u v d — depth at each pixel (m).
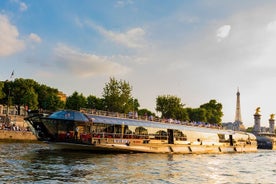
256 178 31.64
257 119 159.25
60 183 22.25
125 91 94.19
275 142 134.38
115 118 49.44
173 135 58.53
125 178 25.64
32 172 25.86
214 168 37.78
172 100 122.25
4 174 24.23
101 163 33.91
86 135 43.84
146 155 47.47
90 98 116.69
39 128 44.31
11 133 64.69
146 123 53.75
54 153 41.28
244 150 82.88
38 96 114.44
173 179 26.95
